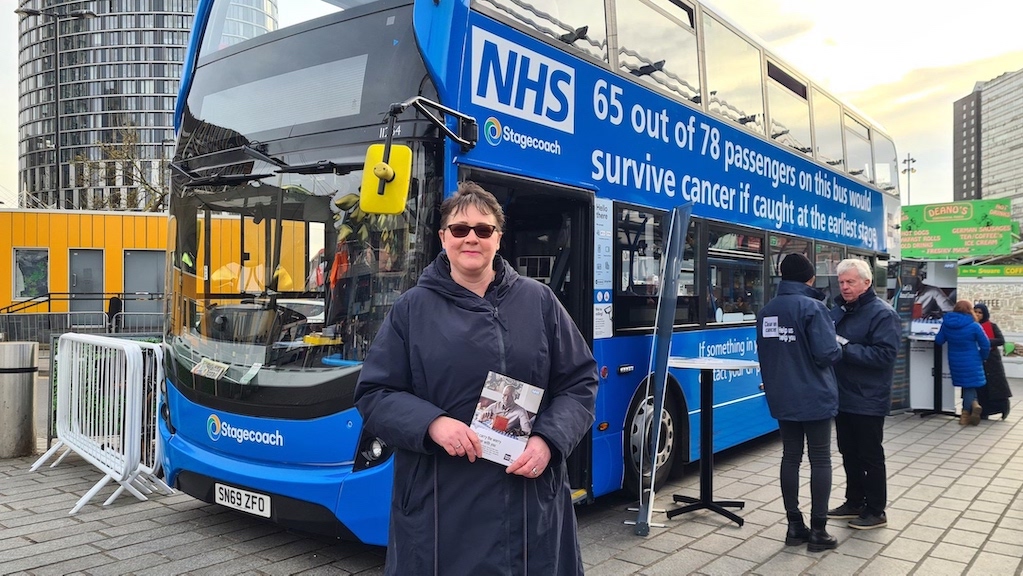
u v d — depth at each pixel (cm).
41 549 458
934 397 1087
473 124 408
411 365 245
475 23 426
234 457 445
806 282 498
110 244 2098
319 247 424
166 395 510
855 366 521
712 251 666
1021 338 1809
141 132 11550
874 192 1094
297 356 423
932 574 439
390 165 364
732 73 712
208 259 476
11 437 716
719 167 679
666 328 514
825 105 932
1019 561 461
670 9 623
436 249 394
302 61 454
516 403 237
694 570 441
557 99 487
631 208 559
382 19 429
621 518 549
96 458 595
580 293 508
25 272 2062
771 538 503
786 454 491
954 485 656
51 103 12006
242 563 438
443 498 236
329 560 445
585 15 521
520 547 235
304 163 436
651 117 585
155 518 524
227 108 485
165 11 11875
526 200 481
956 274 1073
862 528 523
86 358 626
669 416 610
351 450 399
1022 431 953
